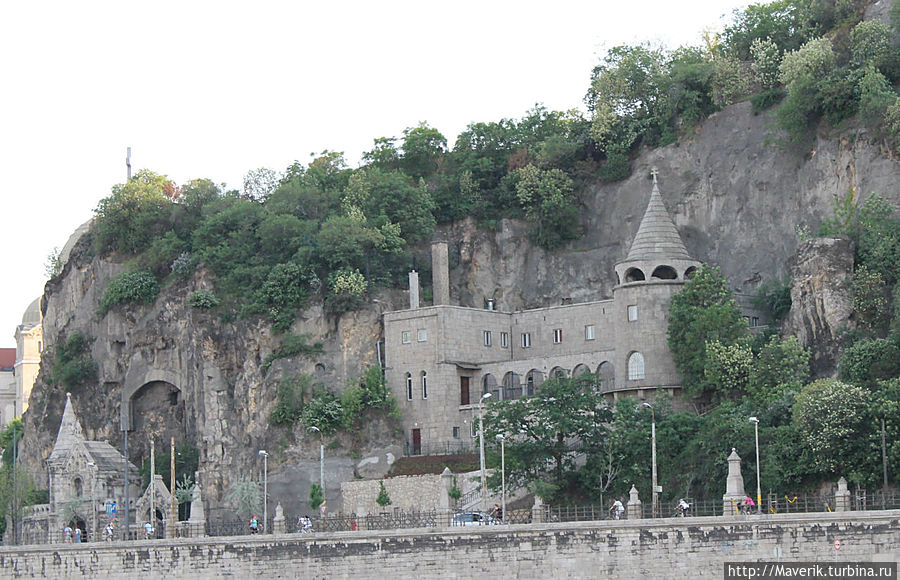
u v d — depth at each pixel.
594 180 171.00
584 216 170.00
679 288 139.88
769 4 172.88
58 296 188.62
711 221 158.00
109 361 175.00
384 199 169.88
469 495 130.88
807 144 149.75
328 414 150.12
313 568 109.56
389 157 186.25
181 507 155.12
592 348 150.12
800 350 129.38
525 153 176.12
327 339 156.88
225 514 154.50
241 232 168.62
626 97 172.50
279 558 110.56
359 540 108.44
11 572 118.81
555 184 169.88
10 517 159.00
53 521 154.50
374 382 152.00
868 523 95.19
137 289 172.38
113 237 183.12
